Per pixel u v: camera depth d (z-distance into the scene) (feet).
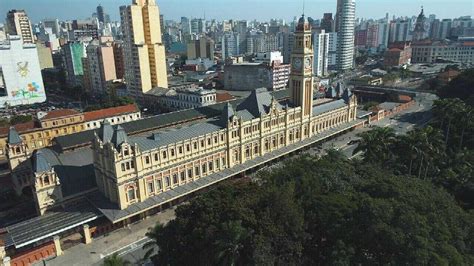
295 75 443.73
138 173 300.61
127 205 300.61
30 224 278.87
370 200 208.64
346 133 547.08
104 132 300.61
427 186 251.80
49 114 519.60
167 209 331.98
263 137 408.05
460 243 192.54
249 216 208.23
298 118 451.53
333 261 184.96
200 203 229.45
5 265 238.27
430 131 347.56
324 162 288.92
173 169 328.90
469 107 437.17
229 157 375.86
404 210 199.93
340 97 565.94
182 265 209.56
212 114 520.01
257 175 326.03
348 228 201.16
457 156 343.67
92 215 289.74
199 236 205.36
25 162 367.86
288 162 330.75
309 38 431.43
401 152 333.21
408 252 179.32
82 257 265.75
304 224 210.59
